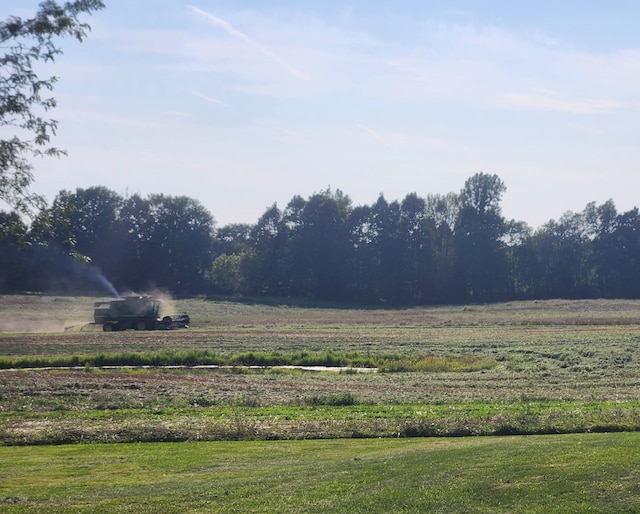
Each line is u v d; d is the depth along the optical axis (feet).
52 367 147.02
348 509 39.99
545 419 73.92
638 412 76.69
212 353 158.92
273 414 83.97
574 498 39.29
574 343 180.14
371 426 72.64
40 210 61.72
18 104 59.11
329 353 159.74
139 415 83.20
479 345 180.75
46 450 63.57
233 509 41.32
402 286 435.53
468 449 53.31
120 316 229.04
